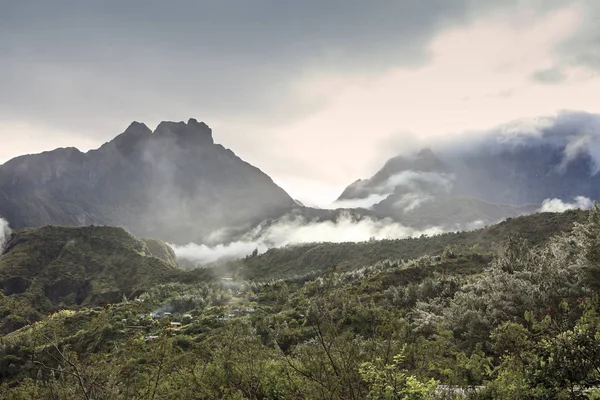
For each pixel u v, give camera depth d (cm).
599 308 1020
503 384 805
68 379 990
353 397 876
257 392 1080
